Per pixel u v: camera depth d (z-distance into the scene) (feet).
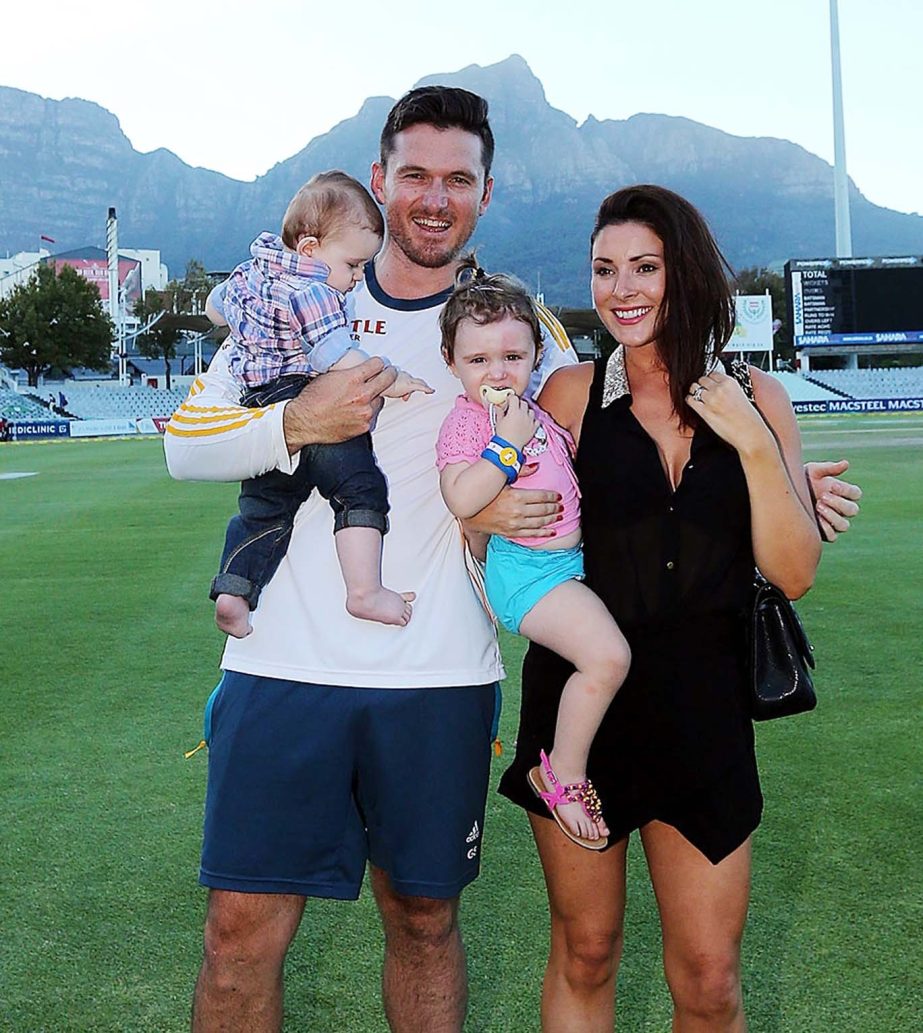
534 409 8.45
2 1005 9.89
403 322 9.11
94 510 48.83
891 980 9.98
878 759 15.53
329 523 8.65
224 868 8.32
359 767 8.55
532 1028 9.58
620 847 8.22
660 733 7.95
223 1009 8.38
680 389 7.93
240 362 8.96
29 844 13.28
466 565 8.87
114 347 229.04
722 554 8.07
